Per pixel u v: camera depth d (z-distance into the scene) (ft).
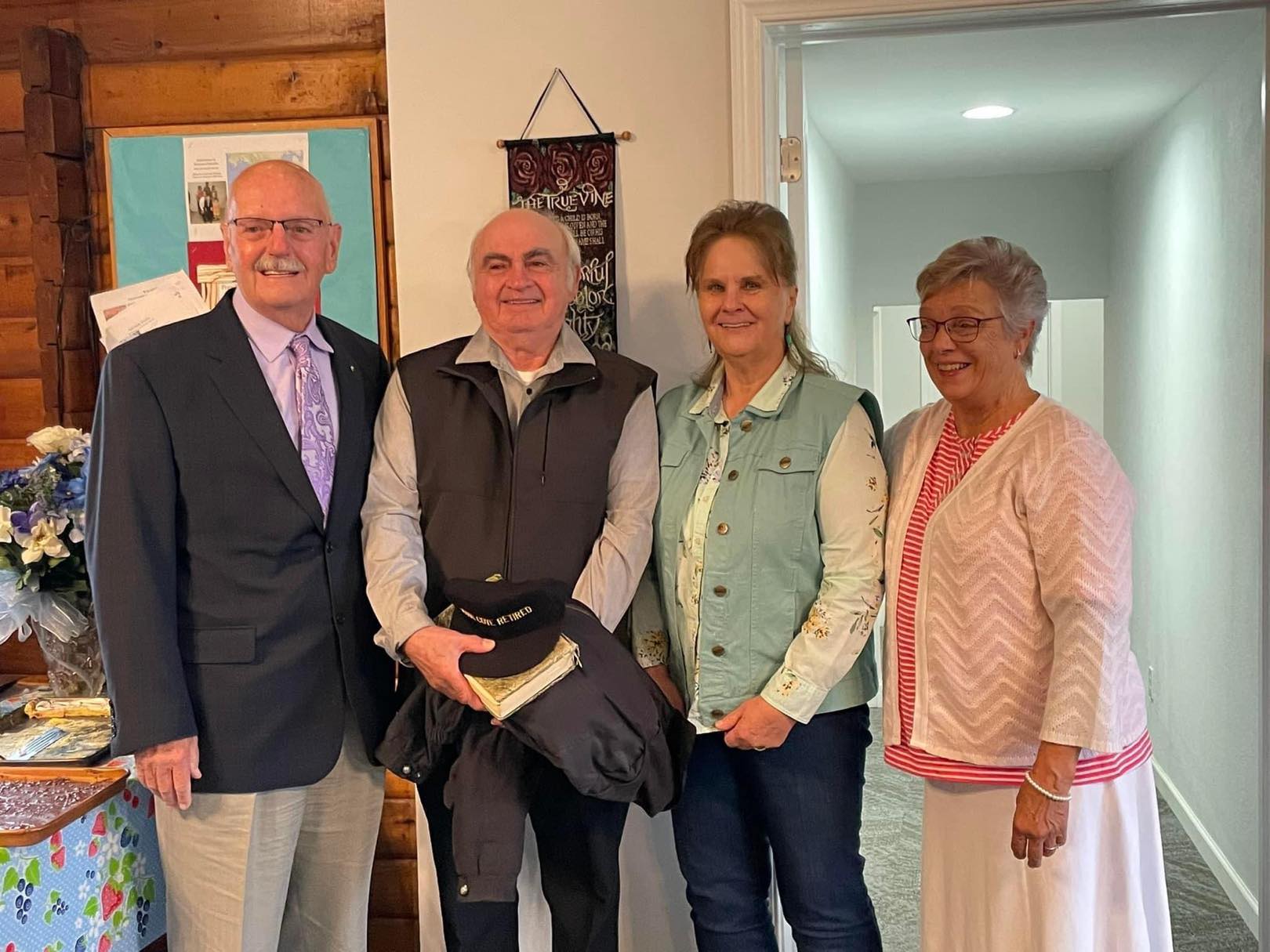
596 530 5.64
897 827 11.00
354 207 7.55
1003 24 6.73
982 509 5.07
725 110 6.84
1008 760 5.08
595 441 5.64
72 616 6.46
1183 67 9.71
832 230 13.11
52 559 6.26
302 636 5.54
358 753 5.88
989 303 5.03
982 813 5.17
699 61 6.84
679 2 6.83
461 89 7.03
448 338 7.15
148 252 7.70
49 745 6.05
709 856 5.93
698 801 5.90
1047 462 4.93
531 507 5.57
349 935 6.07
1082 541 4.80
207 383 5.40
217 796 5.43
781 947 7.29
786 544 5.55
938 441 5.48
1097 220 15.25
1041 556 4.91
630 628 6.18
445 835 5.81
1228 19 8.30
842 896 5.72
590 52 6.91
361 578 5.76
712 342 5.77
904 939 8.64
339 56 7.54
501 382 5.77
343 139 7.50
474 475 5.62
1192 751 10.98
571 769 4.96
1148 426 12.77
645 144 6.91
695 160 6.88
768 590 5.59
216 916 5.53
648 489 5.76
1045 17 6.64
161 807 5.58
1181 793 11.45
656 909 7.18
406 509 5.73
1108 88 10.41
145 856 6.09
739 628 5.60
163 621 5.23
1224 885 9.79
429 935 7.47
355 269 7.57
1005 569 5.02
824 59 9.11
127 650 5.11
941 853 5.41
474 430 5.67
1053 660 4.94
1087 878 5.06
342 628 5.65
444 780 5.74
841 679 5.52
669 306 6.97
